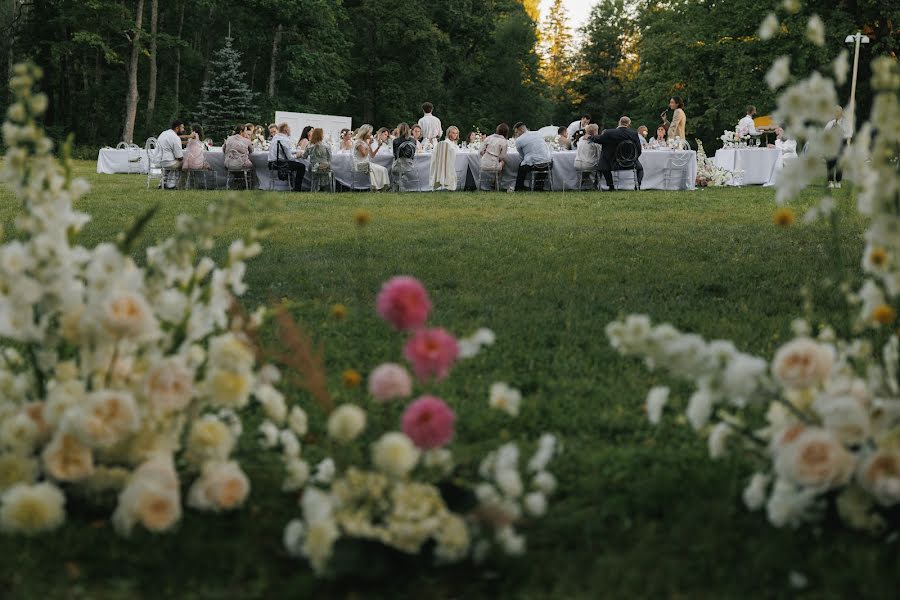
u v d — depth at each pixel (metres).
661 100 41.31
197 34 48.62
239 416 3.26
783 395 2.32
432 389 3.55
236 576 2.08
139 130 43.62
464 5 52.50
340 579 2.00
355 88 51.00
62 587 2.03
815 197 13.68
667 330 2.14
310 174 16.05
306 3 43.56
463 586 2.02
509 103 56.19
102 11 38.88
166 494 2.14
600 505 2.49
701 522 2.34
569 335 4.51
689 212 11.76
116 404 2.13
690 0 38.56
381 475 2.09
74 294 2.29
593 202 13.44
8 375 2.41
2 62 43.22
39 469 2.29
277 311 2.51
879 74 2.21
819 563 2.08
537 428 3.16
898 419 2.11
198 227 2.42
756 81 33.91
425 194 15.43
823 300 5.50
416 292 2.14
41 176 2.41
